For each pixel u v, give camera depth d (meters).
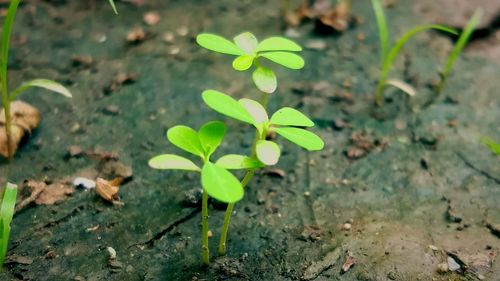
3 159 0.29
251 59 0.25
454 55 0.33
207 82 0.34
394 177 0.30
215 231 0.27
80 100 0.33
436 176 0.30
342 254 0.27
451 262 0.27
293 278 0.26
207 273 0.26
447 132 0.32
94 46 0.36
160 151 0.30
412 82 0.35
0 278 0.26
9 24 0.26
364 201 0.29
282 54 0.25
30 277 0.26
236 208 0.28
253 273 0.26
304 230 0.28
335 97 0.34
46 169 0.29
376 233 0.28
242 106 0.24
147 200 0.28
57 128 0.31
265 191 0.29
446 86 0.35
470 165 0.30
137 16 0.40
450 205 0.29
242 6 0.42
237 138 0.31
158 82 0.34
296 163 0.30
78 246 0.27
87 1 0.42
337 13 0.41
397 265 0.26
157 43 0.37
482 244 0.27
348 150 0.31
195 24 0.39
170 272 0.26
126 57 0.35
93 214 0.28
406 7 0.43
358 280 0.26
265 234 0.27
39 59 0.35
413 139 0.32
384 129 0.32
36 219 0.27
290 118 0.24
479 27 0.39
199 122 0.32
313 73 0.35
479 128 0.32
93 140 0.31
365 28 0.40
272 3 0.43
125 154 0.30
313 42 0.38
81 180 0.29
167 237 0.27
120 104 0.33
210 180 0.22
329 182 0.29
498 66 0.36
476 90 0.34
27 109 0.31
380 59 0.37
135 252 0.27
